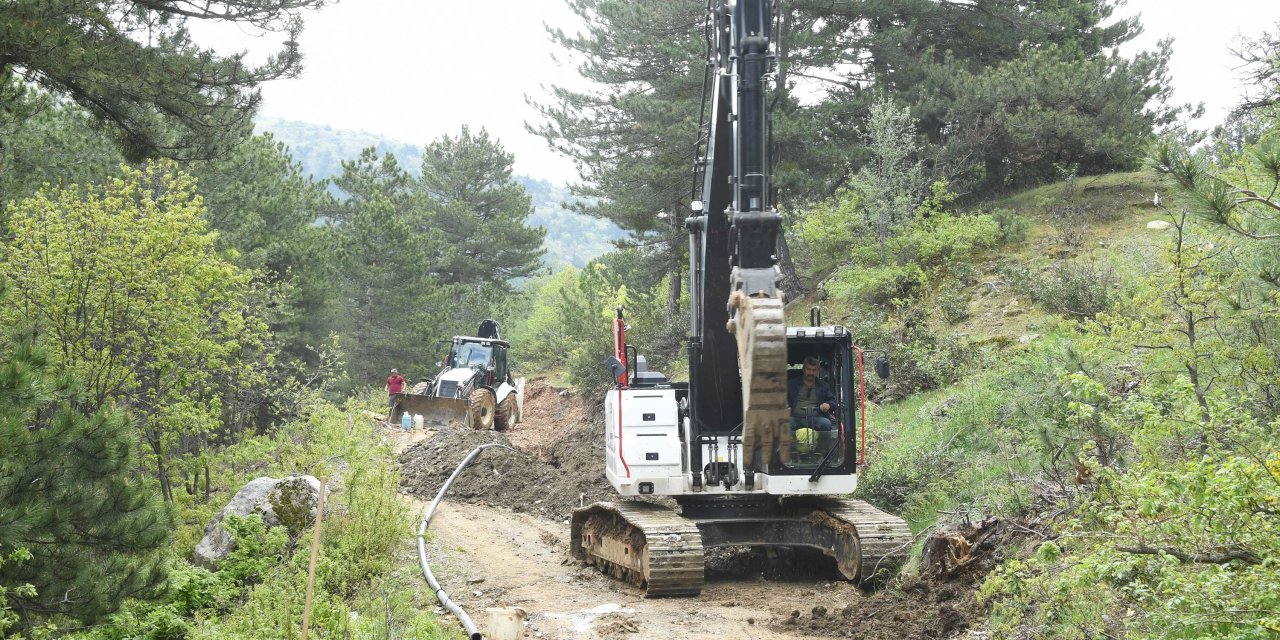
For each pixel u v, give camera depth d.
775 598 10.88
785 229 27.61
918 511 12.87
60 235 13.95
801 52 26.50
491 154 62.72
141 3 12.46
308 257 30.23
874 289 22.88
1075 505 8.48
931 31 29.61
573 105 30.28
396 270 41.38
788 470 11.62
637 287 32.28
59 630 8.91
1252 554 6.00
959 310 21.12
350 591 10.98
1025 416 11.90
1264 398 8.40
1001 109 26.06
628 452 11.95
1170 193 7.12
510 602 10.95
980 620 8.35
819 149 26.86
